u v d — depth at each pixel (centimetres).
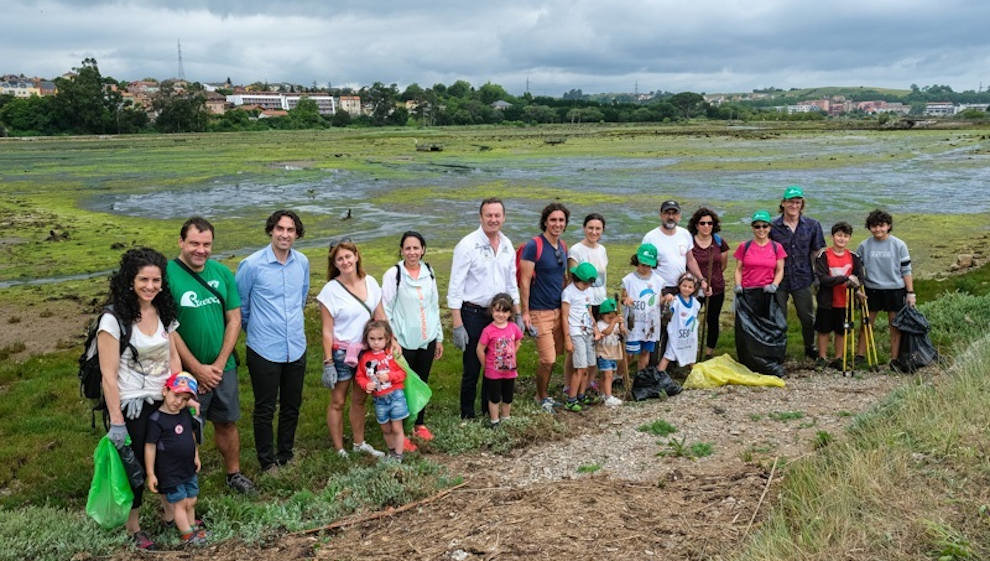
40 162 6656
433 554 532
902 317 958
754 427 781
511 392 828
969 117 16988
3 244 2577
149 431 566
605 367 892
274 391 736
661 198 3566
